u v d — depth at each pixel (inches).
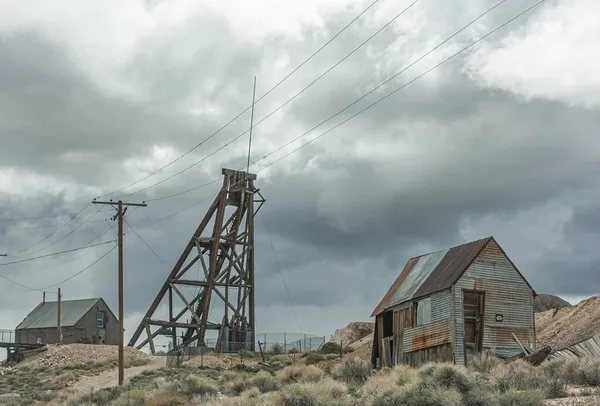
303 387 1657.2
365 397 1585.9
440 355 2193.7
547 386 1487.5
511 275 2255.2
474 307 2217.0
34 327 4699.8
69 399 2210.9
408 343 2333.9
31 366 3602.4
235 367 2898.6
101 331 4783.5
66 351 3774.6
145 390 2110.0
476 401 1358.3
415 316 2327.8
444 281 2241.6
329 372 2245.3
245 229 4173.2
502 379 1533.0
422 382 1496.1
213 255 4079.7
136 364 3491.6
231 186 4136.3
